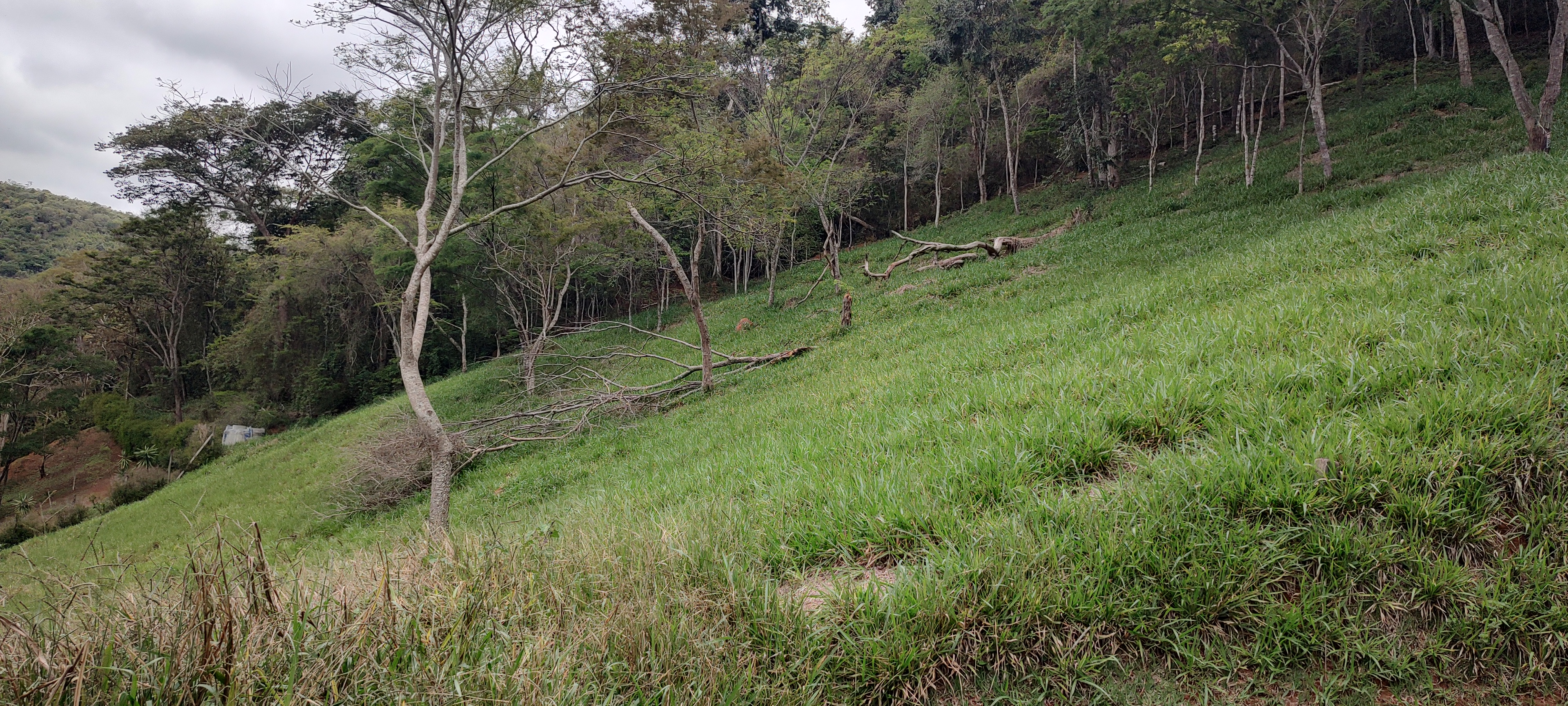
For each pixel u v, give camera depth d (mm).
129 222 37719
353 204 12234
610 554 3592
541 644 2570
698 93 15125
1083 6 22984
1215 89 30219
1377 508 3158
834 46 25469
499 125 20062
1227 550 3016
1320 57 17516
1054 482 4195
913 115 31984
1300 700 2639
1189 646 2848
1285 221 14562
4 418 33938
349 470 14336
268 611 2559
